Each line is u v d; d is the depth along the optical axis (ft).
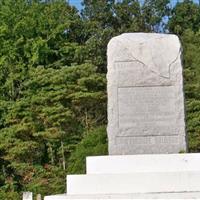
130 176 40.75
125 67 47.65
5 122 97.66
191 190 40.22
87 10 130.11
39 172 92.07
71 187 41.14
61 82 95.66
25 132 94.68
